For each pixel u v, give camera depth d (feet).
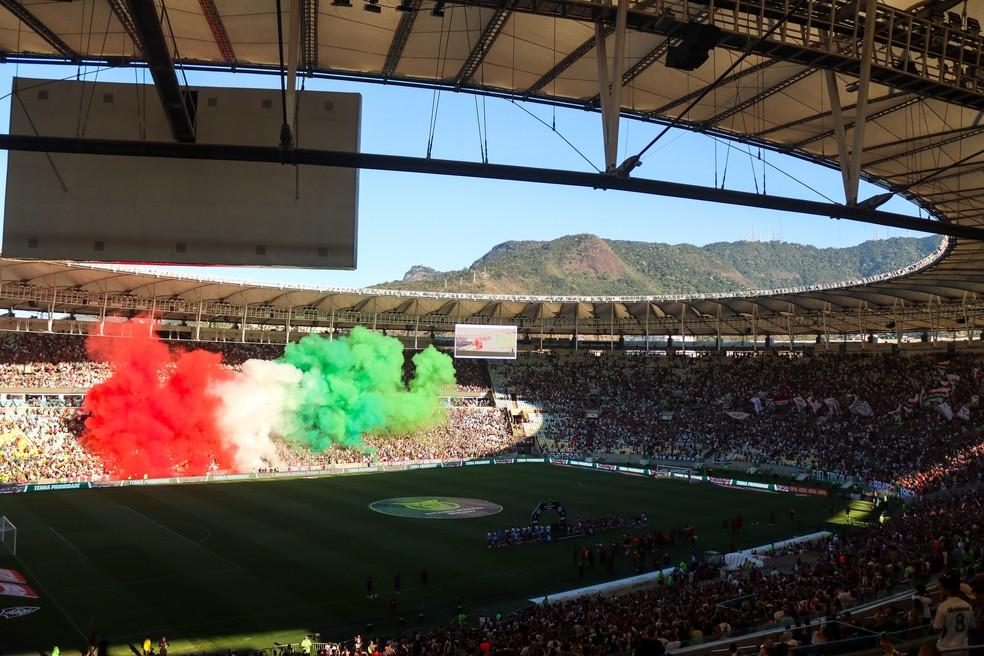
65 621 110.73
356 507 203.92
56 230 63.46
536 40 91.61
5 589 123.54
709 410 335.67
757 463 281.95
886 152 130.31
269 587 129.90
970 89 84.33
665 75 102.17
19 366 269.64
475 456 319.27
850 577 97.30
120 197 64.34
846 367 325.01
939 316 304.09
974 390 269.03
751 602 94.43
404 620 115.34
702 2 74.02
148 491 221.05
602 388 372.99
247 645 104.01
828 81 85.10
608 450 322.14
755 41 73.41
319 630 110.83
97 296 301.63
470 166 69.62
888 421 278.26
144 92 64.75
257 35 88.74
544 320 393.29
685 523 193.88
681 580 135.23
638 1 73.92
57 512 185.26
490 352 339.98
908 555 108.99
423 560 150.20
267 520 183.21
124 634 106.73
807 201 81.97
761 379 344.08
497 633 94.32
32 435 241.76
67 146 60.23
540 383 379.96
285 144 61.62
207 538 162.91
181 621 112.47
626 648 77.30
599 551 159.94
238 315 350.43
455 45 92.58
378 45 92.17
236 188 65.26
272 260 65.05
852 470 253.44
